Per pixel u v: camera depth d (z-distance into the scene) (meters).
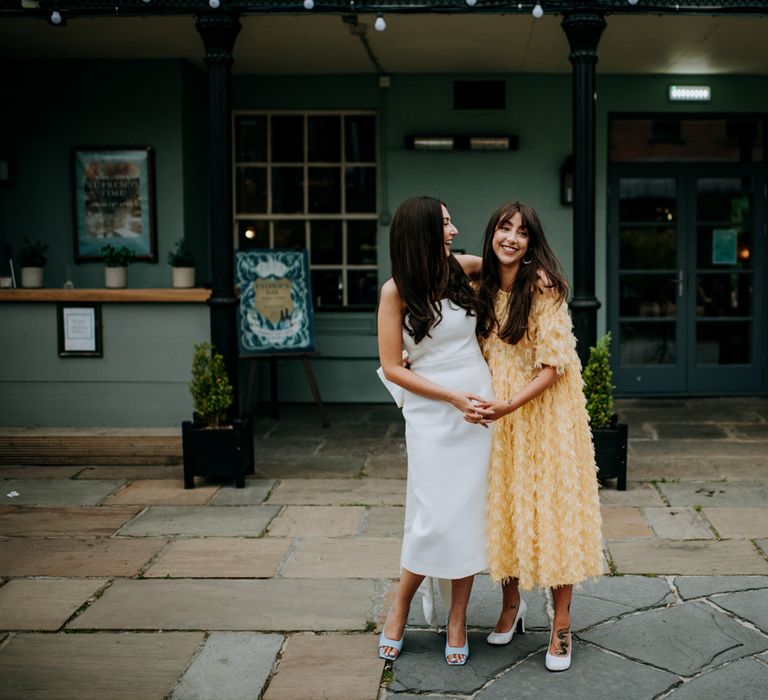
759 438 6.38
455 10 5.17
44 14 5.27
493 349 3.08
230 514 4.75
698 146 7.91
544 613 3.50
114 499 5.03
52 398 5.91
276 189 7.95
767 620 3.39
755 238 7.93
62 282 7.32
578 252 5.23
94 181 7.21
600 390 5.09
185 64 7.21
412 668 3.07
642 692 2.88
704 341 8.02
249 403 7.23
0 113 7.20
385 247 7.89
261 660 3.14
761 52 6.95
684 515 4.63
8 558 4.13
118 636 3.33
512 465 3.02
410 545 3.07
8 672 3.06
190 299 5.73
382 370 3.09
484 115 7.73
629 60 7.22
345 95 7.76
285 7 5.18
